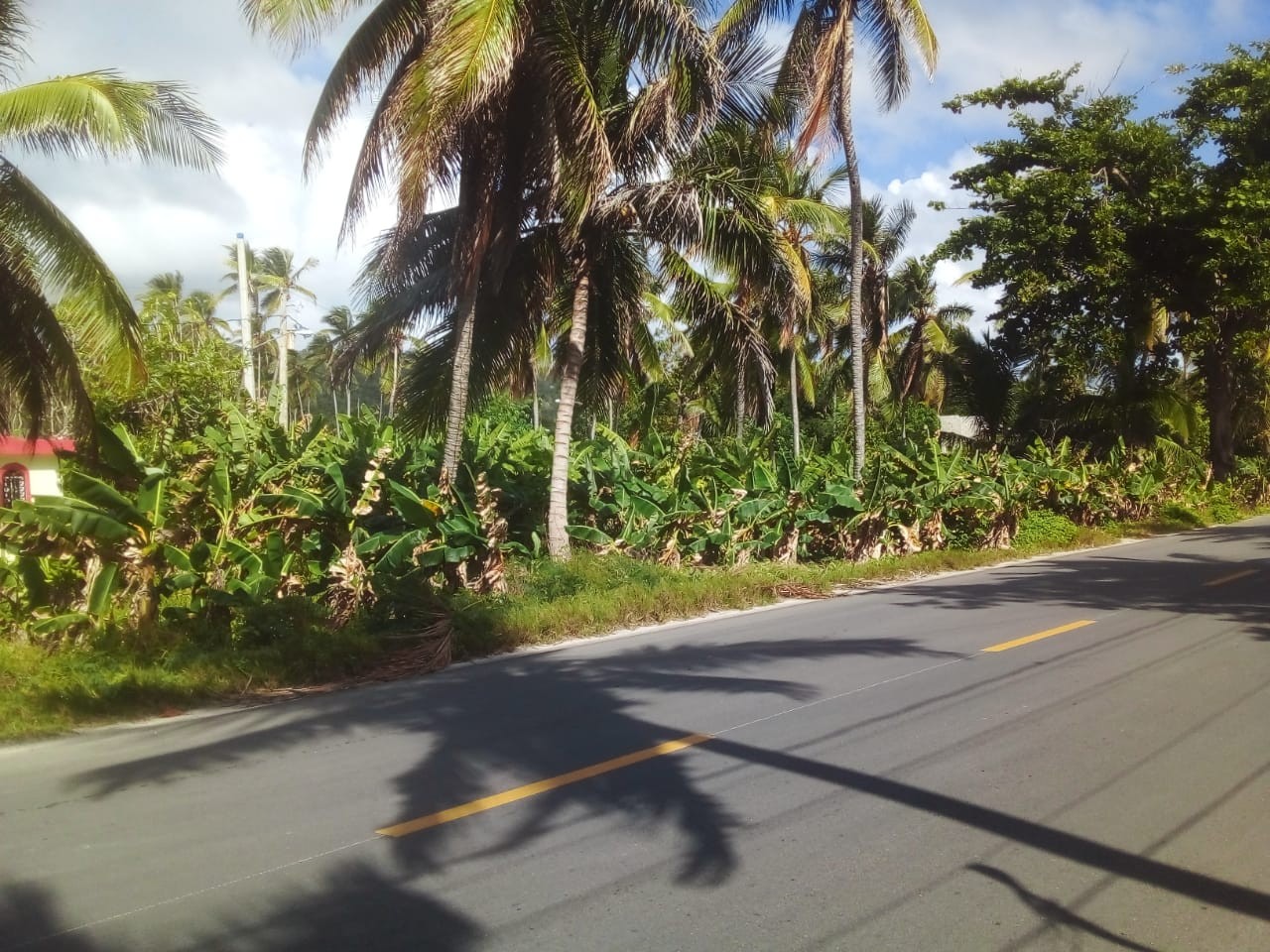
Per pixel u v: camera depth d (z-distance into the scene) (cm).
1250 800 555
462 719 751
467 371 1263
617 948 396
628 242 1438
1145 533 2494
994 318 3089
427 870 470
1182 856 484
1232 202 2609
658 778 598
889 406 3700
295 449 1246
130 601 1000
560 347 1565
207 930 411
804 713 740
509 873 466
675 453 1789
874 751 646
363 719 765
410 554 1149
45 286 973
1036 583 1505
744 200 1326
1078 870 468
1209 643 994
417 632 1034
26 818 547
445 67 1018
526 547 1402
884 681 840
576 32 1235
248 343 1997
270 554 1091
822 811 541
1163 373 3180
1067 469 2425
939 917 421
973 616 1189
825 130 1791
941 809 543
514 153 1241
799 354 2822
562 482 1415
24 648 915
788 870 468
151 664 896
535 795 571
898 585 1562
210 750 686
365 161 1144
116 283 1005
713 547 1616
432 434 1477
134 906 434
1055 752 641
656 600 1243
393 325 1367
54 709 763
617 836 509
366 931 410
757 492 1698
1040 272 2859
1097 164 2834
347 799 570
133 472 1063
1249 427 3912
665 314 2198
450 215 1342
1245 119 2745
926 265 3244
